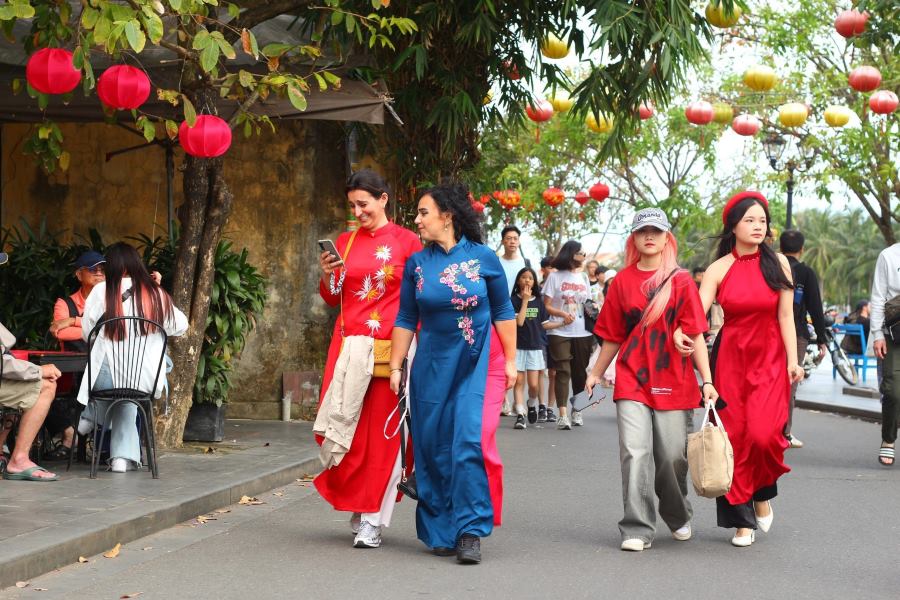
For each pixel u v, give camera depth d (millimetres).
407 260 6449
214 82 8648
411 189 14562
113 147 13156
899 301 10359
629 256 6750
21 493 7426
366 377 6504
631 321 6656
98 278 9289
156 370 8406
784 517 7750
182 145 7656
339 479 6625
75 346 9312
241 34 7496
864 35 17766
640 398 6602
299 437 11023
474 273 6273
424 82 14258
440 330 6289
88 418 8664
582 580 5762
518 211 34156
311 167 13094
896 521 7613
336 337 6750
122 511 6824
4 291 10477
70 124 13180
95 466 8180
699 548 6652
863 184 25859
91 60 9102
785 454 11453
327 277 6715
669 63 12070
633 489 6559
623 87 12914
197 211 9719
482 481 6176
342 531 7102
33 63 6691
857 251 99938
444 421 6281
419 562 6184
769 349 6672
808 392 20078
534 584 5664
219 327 10398
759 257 6719
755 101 26516
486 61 13867
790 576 5918
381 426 6570
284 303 13086
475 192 15219
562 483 9281
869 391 19016
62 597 5293
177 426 9945
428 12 12570
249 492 8234
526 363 13781
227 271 10484
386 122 14234
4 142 13180
